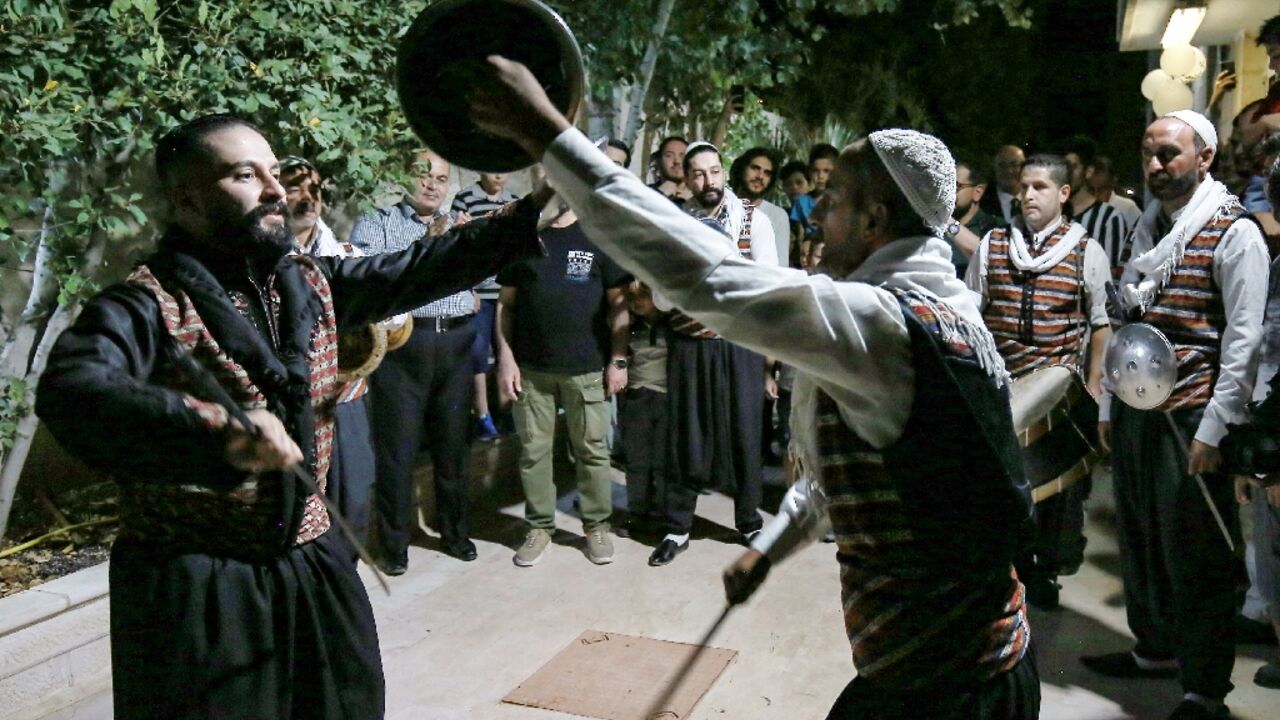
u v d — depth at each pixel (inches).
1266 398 118.0
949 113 658.8
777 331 70.1
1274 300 126.5
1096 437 100.7
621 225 68.7
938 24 491.2
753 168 262.5
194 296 87.0
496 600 193.9
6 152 164.2
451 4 73.4
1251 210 170.4
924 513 75.0
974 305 78.7
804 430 81.2
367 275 98.5
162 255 88.7
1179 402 141.8
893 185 77.2
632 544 222.7
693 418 213.0
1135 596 158.1
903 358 72.3
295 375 90.1
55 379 75.2
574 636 178.2
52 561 177.0
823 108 531.5
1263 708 150.0
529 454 212.4
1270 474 118.0
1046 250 181.9
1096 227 241.0
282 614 90.7
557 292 206.1
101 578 160.7
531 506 213.5
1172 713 147.3
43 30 168.7
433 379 205.9
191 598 87.0
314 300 95.7
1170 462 143.9
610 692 157.8
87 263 182.5
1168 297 144.6
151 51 180.1
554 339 207.5
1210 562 142.8
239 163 89.1
